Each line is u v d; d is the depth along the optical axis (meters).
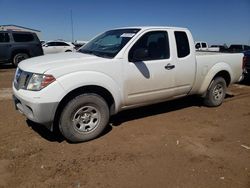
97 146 4.38
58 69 4.15
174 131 5.09
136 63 4.88
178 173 3.64
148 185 3.37
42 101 4.04
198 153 4.21
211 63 6.25
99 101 4.52
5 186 3.30
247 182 3.48
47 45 24.41
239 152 4.29
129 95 4.93
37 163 3.82
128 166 3.79
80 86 4.27
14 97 4.67
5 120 5.48
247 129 5.30
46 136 4.73
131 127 5.23
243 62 7.05
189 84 5.85
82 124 4.46
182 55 5.60
